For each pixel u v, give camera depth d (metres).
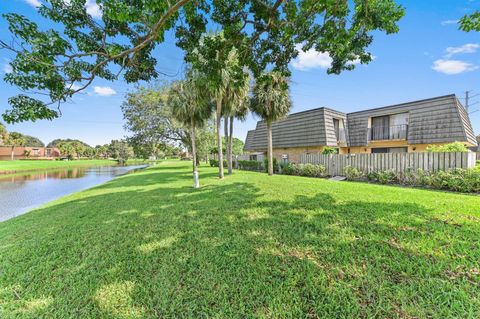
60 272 2.54
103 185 11.26
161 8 3.06
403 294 1.88
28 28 3.01
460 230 3.09
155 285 2.19
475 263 2.27
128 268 2.55
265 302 1.88
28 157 53.09
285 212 4.39
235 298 1.95
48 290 2.21
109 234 3.69
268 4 4.34
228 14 4.38
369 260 2.44
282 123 17.25
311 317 1.70
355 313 1.71
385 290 1.94
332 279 2.14
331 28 4.66
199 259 2.67
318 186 7.24
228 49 4.81
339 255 2.58
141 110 21.92
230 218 4.19
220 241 3.17
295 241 3.04
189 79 9.75
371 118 15.72
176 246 3.08
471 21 4.11
